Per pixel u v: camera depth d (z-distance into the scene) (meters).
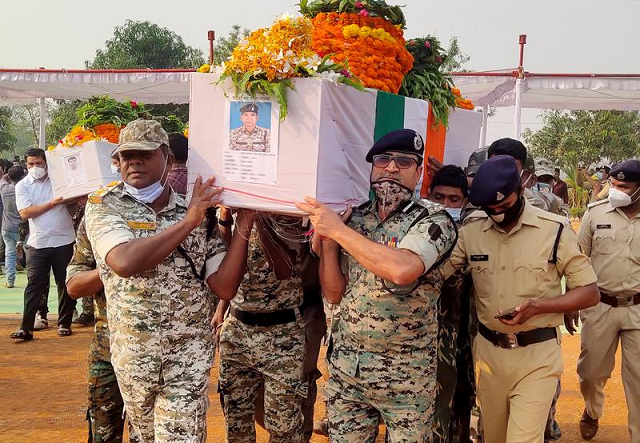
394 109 3.90
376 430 3.65
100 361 4.10
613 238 5.22
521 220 3.79
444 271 3.98
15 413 6.07
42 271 8.70
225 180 3.49
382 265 3.13
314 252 3.73
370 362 3.40
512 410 3.80
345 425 3.55
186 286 3.39
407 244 3.22
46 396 6.57
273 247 3.98
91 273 3.86
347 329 3.48
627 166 5.12
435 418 4.13
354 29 3.92
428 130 4.41
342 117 3.42
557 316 3.78
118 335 3.35
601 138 39.81
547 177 7.12
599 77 12.01
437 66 4.71
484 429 4.07
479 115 5.38
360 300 3.41
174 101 17.39
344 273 3.63
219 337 4.62
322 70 3.36
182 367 3.35
